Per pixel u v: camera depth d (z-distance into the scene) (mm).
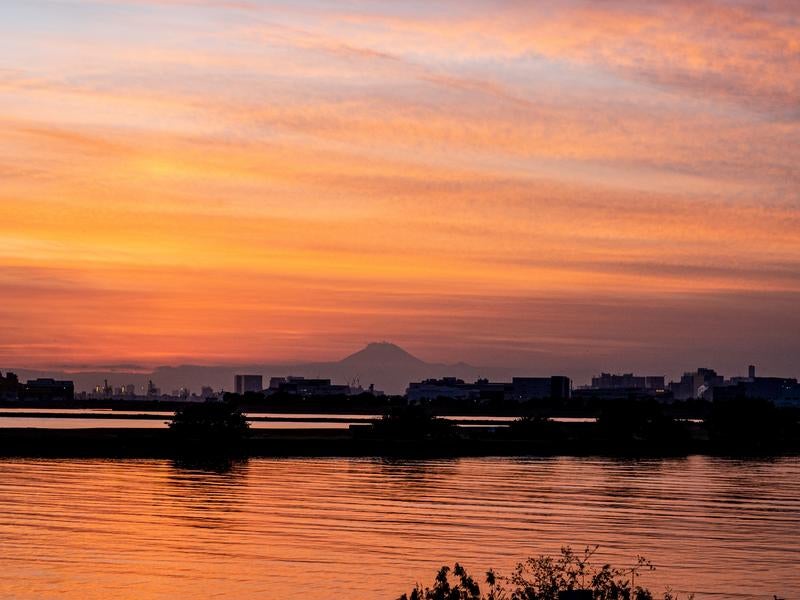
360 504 88125
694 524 80812
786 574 62375
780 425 191625
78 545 66625
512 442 173625
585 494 99812
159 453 137125
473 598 41062
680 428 187125
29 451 135000
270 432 184625
